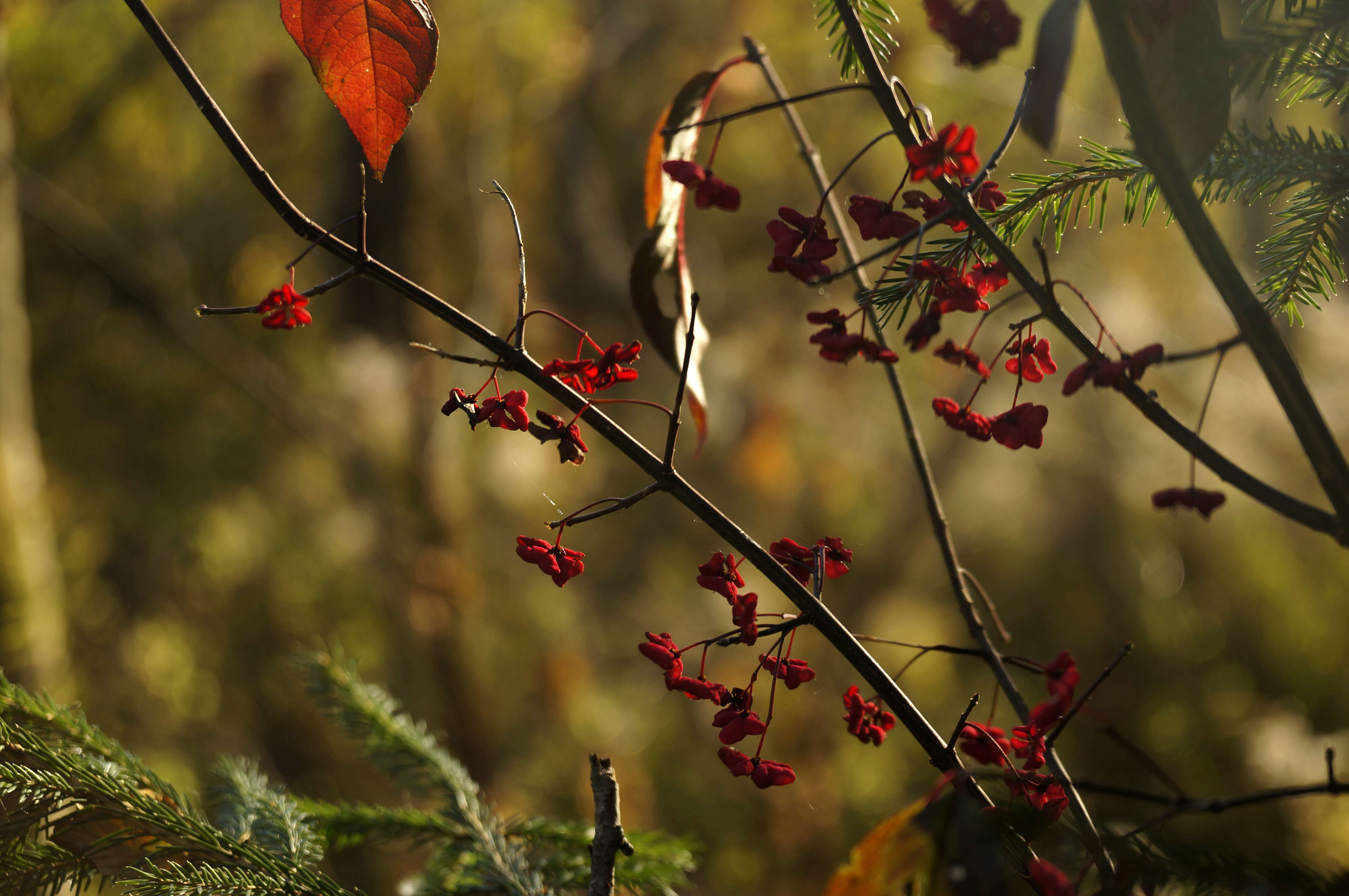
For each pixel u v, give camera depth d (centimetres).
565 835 122
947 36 111
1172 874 102
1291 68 105
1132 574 564
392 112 107
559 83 393
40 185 354
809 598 106
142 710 404
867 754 508
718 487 501
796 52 375
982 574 573
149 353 430
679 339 114
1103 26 104
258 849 112
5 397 235
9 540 223
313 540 442
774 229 107
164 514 429
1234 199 109
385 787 404
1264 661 566
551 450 438
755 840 461
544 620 437
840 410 497
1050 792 107
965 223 107
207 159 368
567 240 444
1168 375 441
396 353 385
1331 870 102
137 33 344
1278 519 548
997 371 435
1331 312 427
